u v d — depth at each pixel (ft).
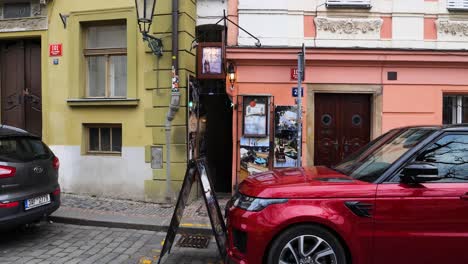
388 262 12.58
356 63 27.04
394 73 27.20
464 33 27.84
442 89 27.32
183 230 20.25
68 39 27.61
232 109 28.81
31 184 18.04
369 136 28.07
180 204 16.14
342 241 12.69
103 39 28.12
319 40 27.50
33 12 28.25
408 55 26.66
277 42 27.45
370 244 12.54
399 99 27.27
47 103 28.09
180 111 25.80
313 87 27.20
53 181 19.69
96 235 19.95
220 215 15.96
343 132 28.17
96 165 27.27
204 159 16.97
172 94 25.04
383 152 14.71
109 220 21.47
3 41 29.89
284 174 14.98
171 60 25.80
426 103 27.30
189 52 26.63
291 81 27.25
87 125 27.84
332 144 28.17
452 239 12.44
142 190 26.48
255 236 12.74
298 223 12.67
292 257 12.74
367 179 13.37
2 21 28.73
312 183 13.29
